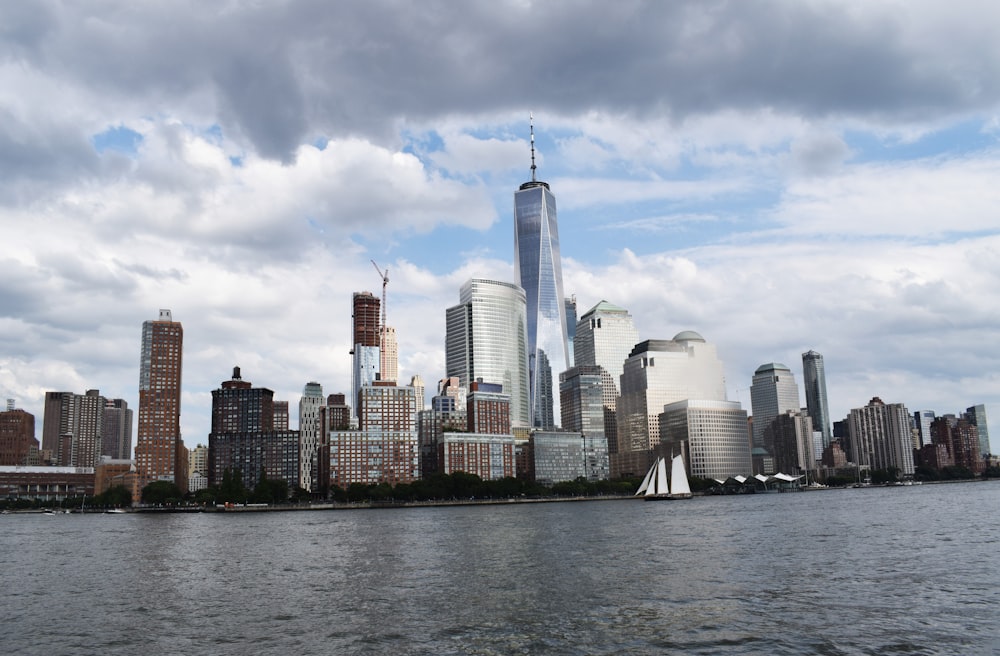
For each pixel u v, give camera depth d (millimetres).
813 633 68625
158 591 105188
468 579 108125
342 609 86750
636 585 97625
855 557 119812
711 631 70312
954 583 92812
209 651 68875
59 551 175250
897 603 81125
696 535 171750
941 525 179500
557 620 77188
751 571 107438
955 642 64688
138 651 69750
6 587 113500
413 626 76375
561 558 131000
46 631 79312
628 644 66625
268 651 68188
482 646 67688
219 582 112750
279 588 104562
